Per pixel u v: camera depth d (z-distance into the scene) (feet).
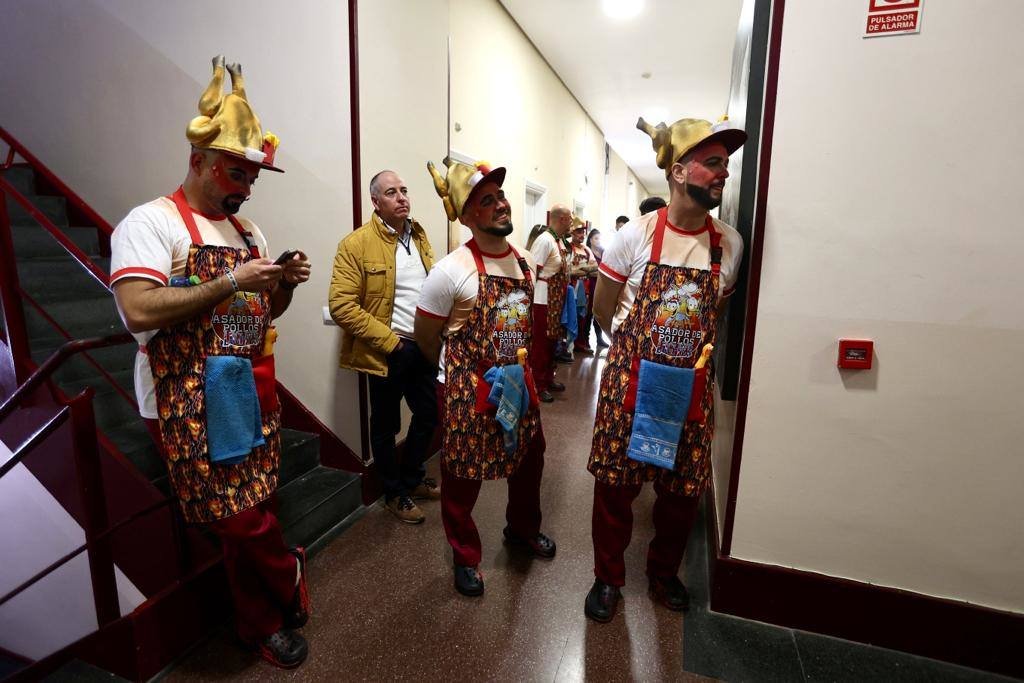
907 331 4.83
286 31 7.47
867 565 5.29
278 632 5.09
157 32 8.01
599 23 14.88
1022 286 4.52
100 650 4.83
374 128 7.78
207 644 5.32
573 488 8.80
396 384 7.37
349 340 7.27
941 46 4.42
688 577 6.52
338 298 6.84
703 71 18.79
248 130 4.17
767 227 5.02
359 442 8.20
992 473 4.82
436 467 9.49
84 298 8.09
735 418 5.49
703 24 14.85
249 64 7.72
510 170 15.28
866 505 5.19
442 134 10.05
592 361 18.43
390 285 7.20
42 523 6.25
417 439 7.71
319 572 6.46
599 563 5.73
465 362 5.47
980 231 4.55
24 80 9.05
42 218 5.28
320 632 5.48
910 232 4.70
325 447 8.21
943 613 5.08
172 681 4.85
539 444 6.38
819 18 4.62
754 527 5.57
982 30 4.32
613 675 4.95
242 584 4.86
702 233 4.93
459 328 5.47
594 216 28.27
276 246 8.02
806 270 4.99
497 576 6.44
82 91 8.68
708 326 4.93
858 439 5.11
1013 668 4.95
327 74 7.35
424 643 5.34
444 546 7.04
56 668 4.91
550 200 19.44
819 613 5.45
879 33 4.51
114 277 3.77
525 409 5.62
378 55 7.80
